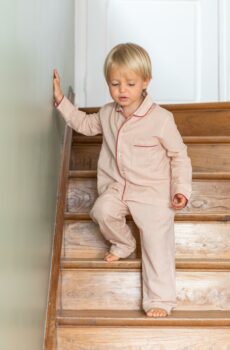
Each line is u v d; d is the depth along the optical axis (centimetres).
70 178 220
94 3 312
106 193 194
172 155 191
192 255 203
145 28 312
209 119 247
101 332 176
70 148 226
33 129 153
